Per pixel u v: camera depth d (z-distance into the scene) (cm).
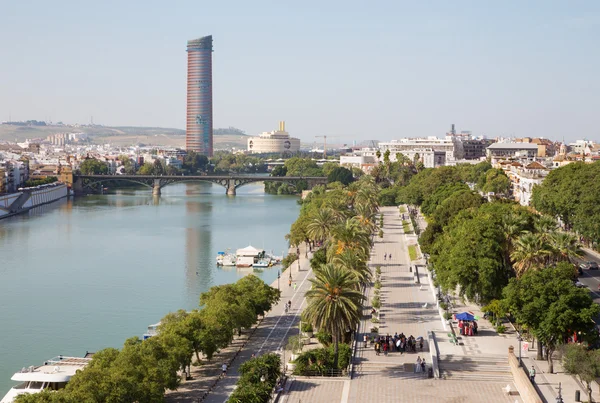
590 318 16050
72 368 18200
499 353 17888
